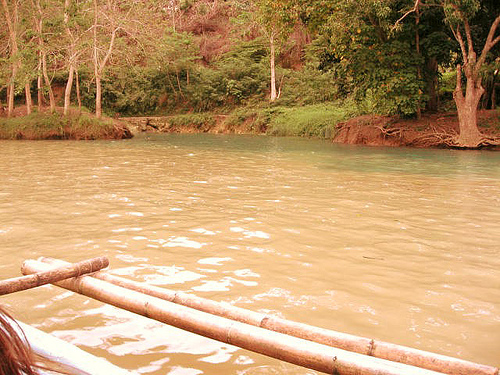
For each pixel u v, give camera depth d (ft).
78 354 4.60
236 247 15.51
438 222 19.56
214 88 128.88
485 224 19.26
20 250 15.05
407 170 36.91
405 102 61.77
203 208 21.77
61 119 80.18
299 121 94.07
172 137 89.71
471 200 24.43
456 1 51.96
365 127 69.36
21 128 78.02
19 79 80.79
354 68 65.26
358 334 9.50
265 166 39.42
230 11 142.82
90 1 85.97
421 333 9.57
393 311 10.66
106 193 25.61
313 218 19.94
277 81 124.47
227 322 6.59
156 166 39.19
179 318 6.94
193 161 43.42
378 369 5.24
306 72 113.80
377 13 54.95
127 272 12.93
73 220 19.17
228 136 94.43
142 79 133.08
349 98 95.30
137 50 104.73
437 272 13.43
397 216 20.56
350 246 15.89
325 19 60.85
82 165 39.65
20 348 3.09
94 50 86.63
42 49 80.59
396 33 61.52
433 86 68.54
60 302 10.77
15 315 10.02
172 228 17.93
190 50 132.26
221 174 34.19
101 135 80.69
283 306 10.80
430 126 62.85
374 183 30.07
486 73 56.54
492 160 44.62
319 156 48.73
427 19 63.26
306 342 5.93
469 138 57.06
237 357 8.39
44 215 20.07
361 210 21.71
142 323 9.74
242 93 127.24
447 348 8.97
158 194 25.44
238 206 22.33
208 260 14.11
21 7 88.22
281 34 65.00
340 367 5.48
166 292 7.84
